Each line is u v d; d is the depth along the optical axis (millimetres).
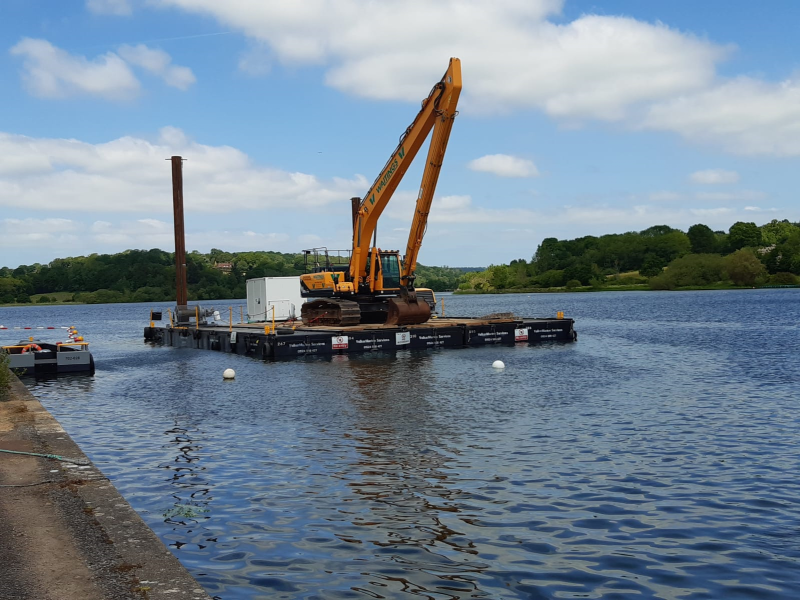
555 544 8906
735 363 27422
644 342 38188
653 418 16719
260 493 11156
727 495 10773
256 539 9180
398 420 16906
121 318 113562
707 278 176500
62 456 10570
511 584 7777
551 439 14586
